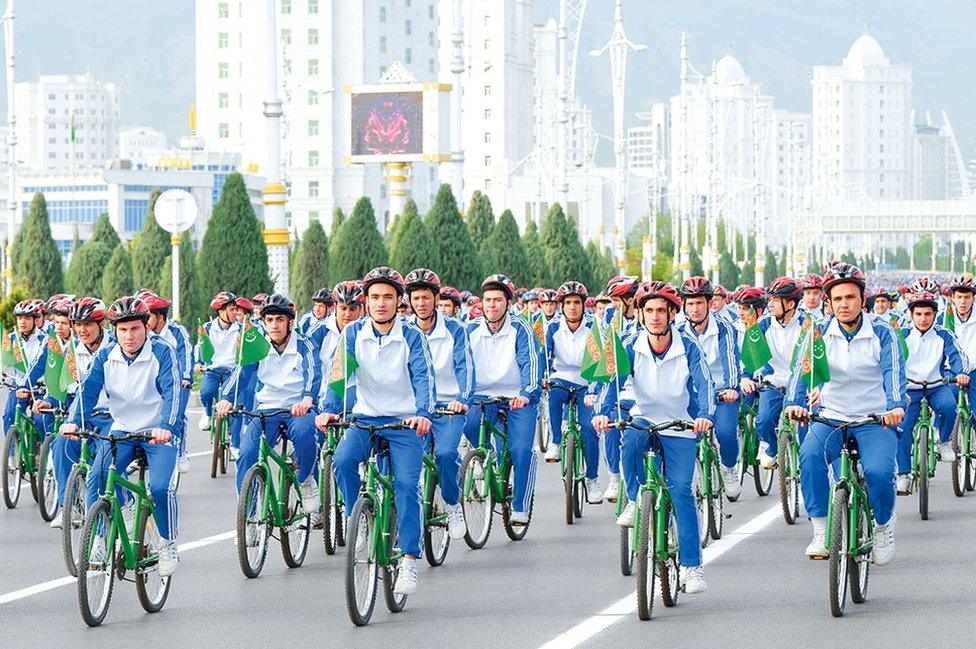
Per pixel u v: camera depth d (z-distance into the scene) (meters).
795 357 15.02
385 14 185.38
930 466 22.95
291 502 17.41
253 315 29.58
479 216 75.12
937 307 22.05
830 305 15.12
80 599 13.95
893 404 14.77
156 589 14.98
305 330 28.67
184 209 46.22
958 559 17.75
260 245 52.56
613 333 14.85
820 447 15.02
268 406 17.67
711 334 21.03
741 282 169.12
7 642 13.50
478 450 18.73
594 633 13.70
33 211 64.19
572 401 21.69
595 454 21.75
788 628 13.86
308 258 69.50
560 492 24.94
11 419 23.25
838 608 14.31
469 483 18.58
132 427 15.23
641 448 14.72
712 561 17.77
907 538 19.42
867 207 194.75
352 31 182.12
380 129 86.88
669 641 13.34
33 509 22.97
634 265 135.38
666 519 14.66
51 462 21.67
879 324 14.87
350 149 87.50
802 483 15.16
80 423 16.34
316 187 182.50
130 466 15.34
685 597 15.50
